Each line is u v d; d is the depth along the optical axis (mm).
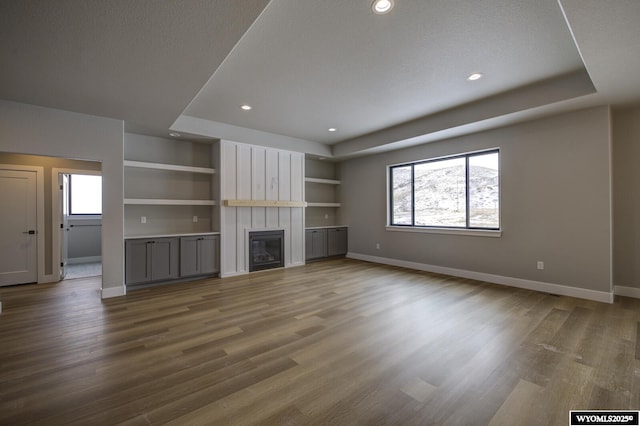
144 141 4855
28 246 4641
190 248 4789
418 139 5117
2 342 2553
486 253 4754
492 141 4594
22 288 4387
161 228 5051
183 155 5238
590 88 3209
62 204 4988
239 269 5277
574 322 2973
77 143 3729
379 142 5586
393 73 3189
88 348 2445
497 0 2066
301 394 1840
